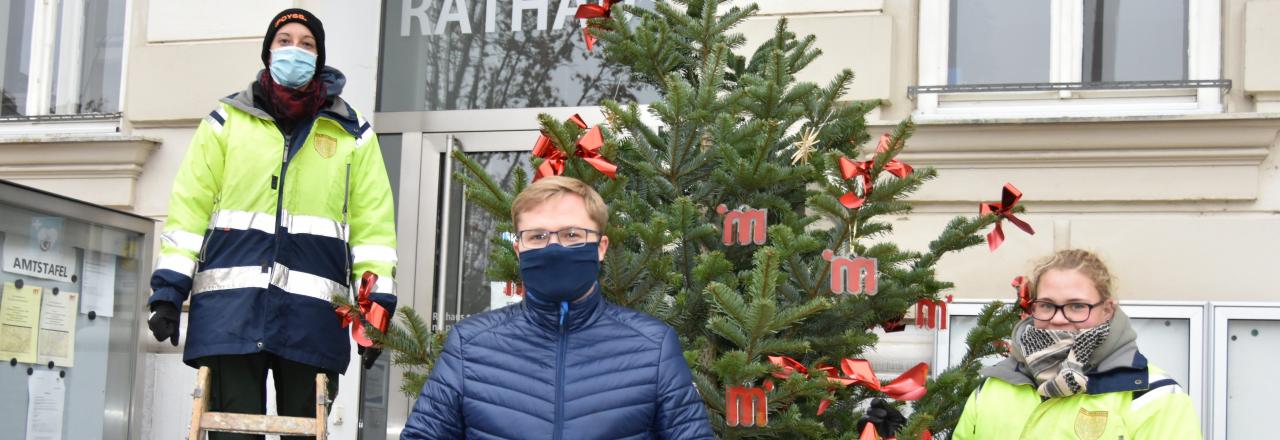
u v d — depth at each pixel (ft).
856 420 11.99
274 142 13.11
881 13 17.67
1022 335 10.49
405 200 20.88
